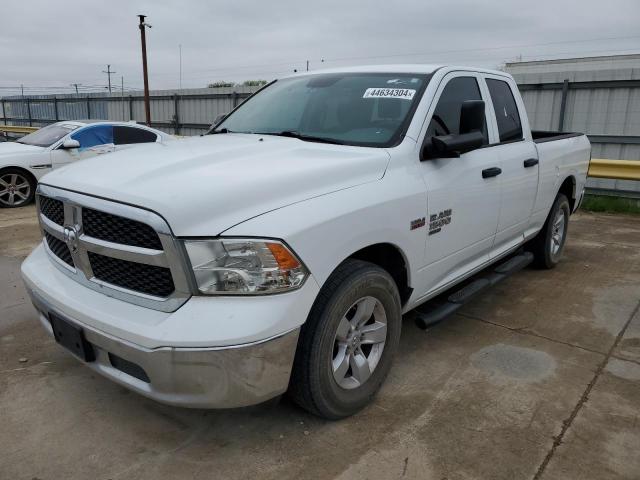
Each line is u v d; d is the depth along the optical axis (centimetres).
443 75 369
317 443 273
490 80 431
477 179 371
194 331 223
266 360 233
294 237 239
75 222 264
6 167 942
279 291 235
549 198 511
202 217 228
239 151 305
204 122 1788
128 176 259
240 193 241
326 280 260
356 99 367
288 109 394
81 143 1016
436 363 359
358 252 301
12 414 295
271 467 255
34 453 263
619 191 970
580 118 1020
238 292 229
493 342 393
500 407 307
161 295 238
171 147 324
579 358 369
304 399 270
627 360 367
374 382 303
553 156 503
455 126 367
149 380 239
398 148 319
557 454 267
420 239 320
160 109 1945
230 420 292
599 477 251
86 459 260
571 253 645
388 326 307
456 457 263
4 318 426
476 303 471
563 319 438
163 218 226
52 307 272
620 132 984
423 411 302
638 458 265
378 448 269
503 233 434
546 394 321
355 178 286
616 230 779
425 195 319
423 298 349
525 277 546
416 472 252
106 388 323
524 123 467
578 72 1004
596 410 305
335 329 265
